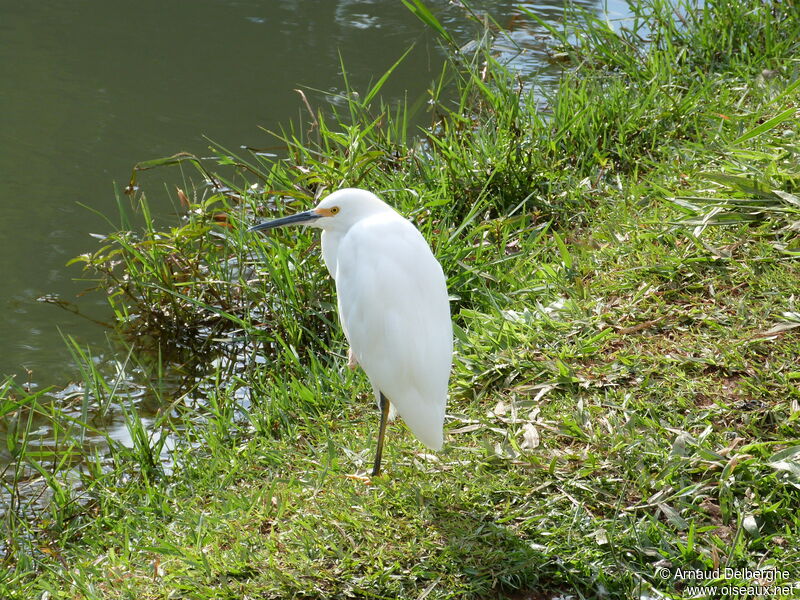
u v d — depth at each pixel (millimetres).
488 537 6441
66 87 15859
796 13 15219
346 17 19078
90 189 12992
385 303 6660
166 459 8508
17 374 9750
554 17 18453
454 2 19422
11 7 19281
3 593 6727
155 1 19844
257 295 10492
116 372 9953
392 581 6160
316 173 10789
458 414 7891
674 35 15602
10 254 11633
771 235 9219
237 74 16422
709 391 7500
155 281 10719
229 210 11117
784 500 6348
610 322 8633
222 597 6203
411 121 14695
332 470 7449
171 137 14336
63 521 7770
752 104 12547
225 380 9883
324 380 9023
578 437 7293
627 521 6418
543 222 11266
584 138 12320
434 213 11000
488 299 9672
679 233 9680
